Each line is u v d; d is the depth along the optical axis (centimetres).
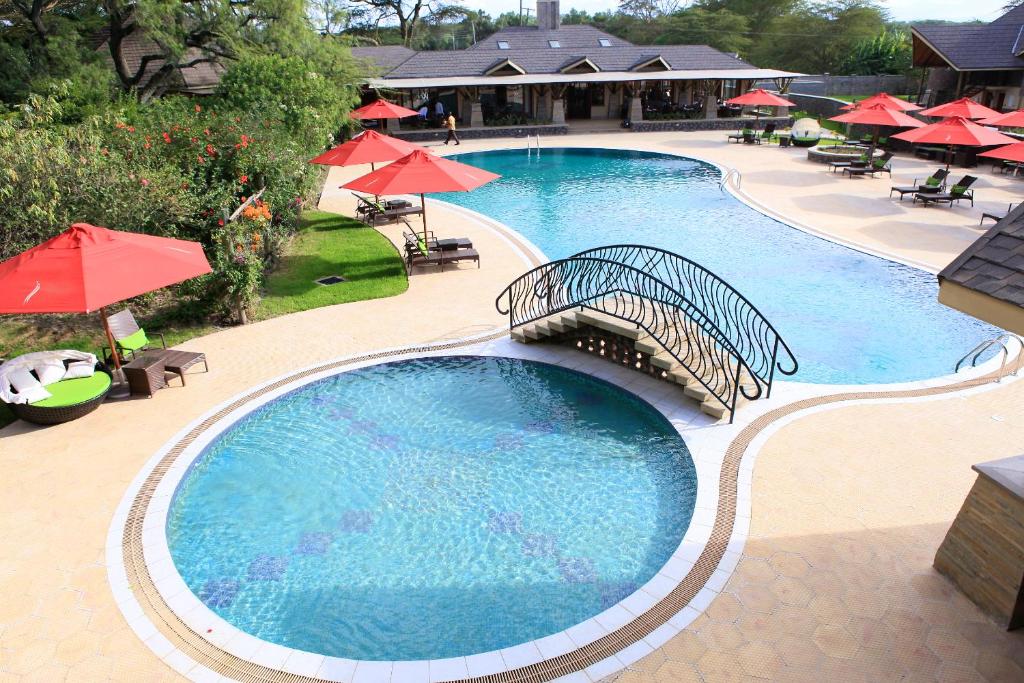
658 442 972
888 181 2662
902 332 1327
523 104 4469
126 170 1445
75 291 905
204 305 1371
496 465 930
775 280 1617
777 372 1181
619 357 1173
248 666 608
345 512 843
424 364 1216
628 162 3366
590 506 842
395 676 591
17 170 1320
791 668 579
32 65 2472
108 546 765
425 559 760
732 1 8100
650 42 8031
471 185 1530
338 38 3381
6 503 838
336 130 2850
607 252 1859
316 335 1324
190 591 703
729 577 685
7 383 1004
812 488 822
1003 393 1034
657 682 573
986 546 619
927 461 868
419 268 1739
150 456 934
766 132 3788
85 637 642
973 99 3697
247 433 1020
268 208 1627
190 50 3675
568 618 675
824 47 7456
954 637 602
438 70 4219
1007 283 458
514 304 1386
